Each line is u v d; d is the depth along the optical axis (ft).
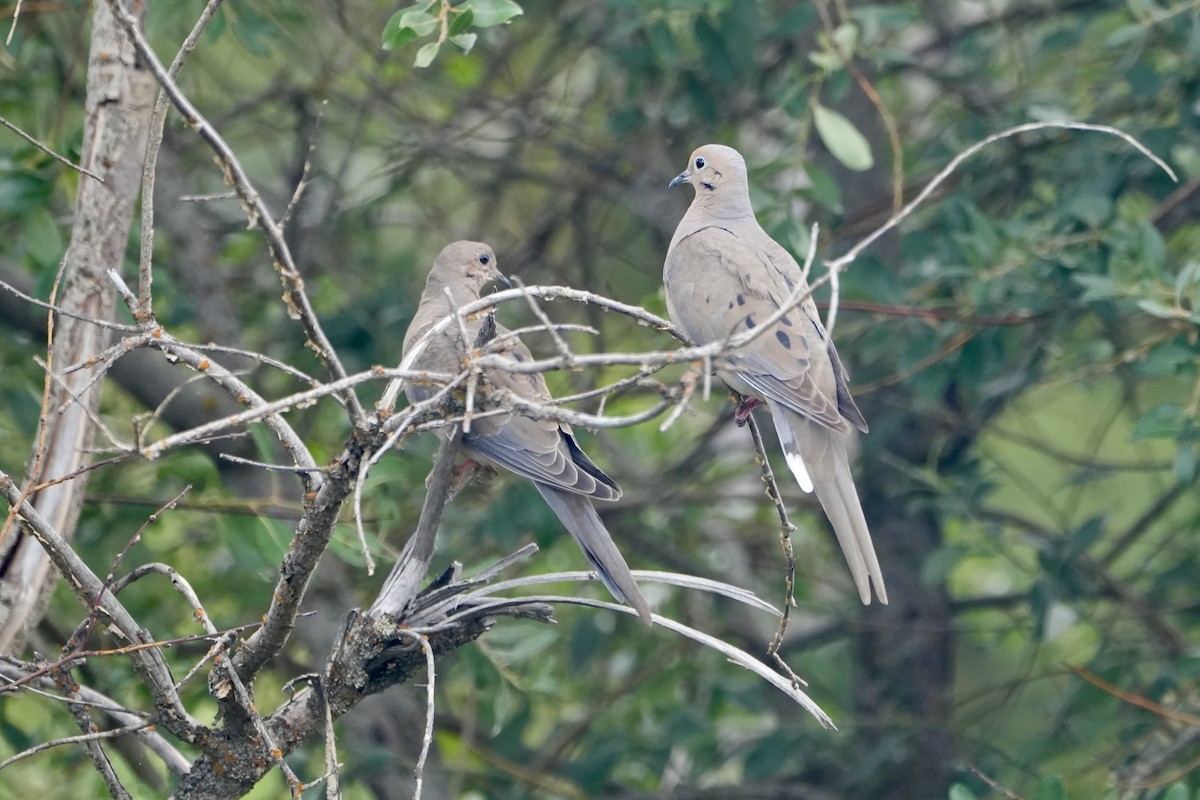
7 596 24.47
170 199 40.78
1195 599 43.47
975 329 36.99
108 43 25.17
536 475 25.16
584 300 19.75
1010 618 47.39
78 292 25.41
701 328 31.17
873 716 46.60
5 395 37.88
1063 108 39.68
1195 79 38.68
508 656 33.68
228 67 51.06
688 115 44.11
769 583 49.75
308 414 41.42
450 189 53.01
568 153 47.62
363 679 20.89
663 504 45.88
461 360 19.11
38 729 35.42
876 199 45.37
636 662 46.09
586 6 47.98
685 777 43.98
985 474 42.63
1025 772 39.11
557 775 41.91
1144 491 53.52
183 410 38.32
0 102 38.40
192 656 38.50
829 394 29.68
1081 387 46.21
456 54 46.47
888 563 48.24
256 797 38.50
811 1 36.86
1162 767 35.63
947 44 47.52
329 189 49.16
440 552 40.75
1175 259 42.55
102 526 37.65
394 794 39.86
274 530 31.27
